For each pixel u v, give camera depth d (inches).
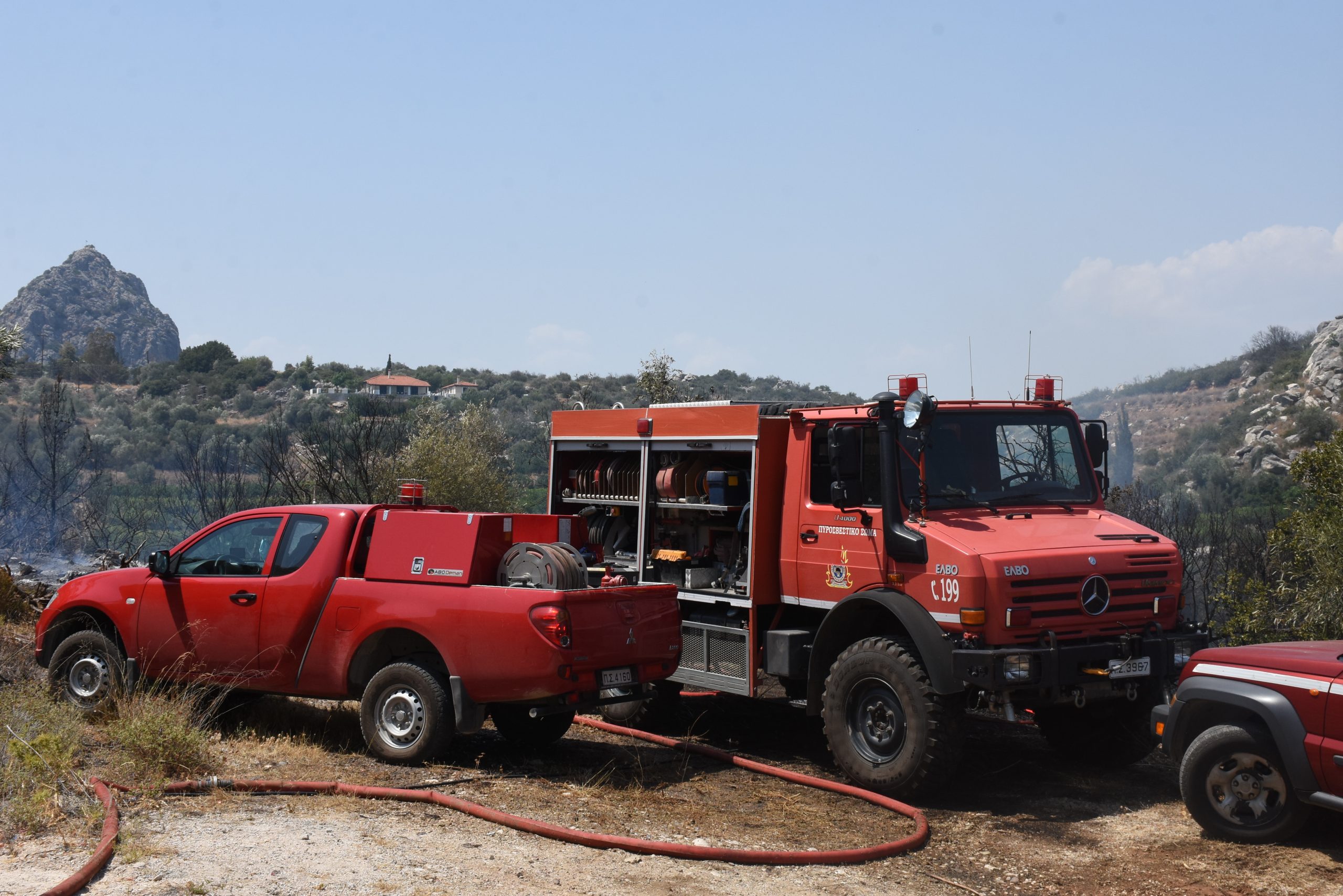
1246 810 253.6
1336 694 235.3
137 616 343.3
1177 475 2372.0
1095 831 271.4
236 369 4549.7
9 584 555.2
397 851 222.2
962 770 335.6
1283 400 2746.1
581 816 263.3
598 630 301.1
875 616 327.9
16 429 1222.3
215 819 235.9
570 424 441.4
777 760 352.8
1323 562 417.4
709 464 386.9
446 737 300.5
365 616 312.5
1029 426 350.3
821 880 227.9
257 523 338.3
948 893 225.6
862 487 329.4
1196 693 263.7
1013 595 291.0
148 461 1973.4
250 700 366.3
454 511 333.7
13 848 206.4
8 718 281.0
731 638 364.8
